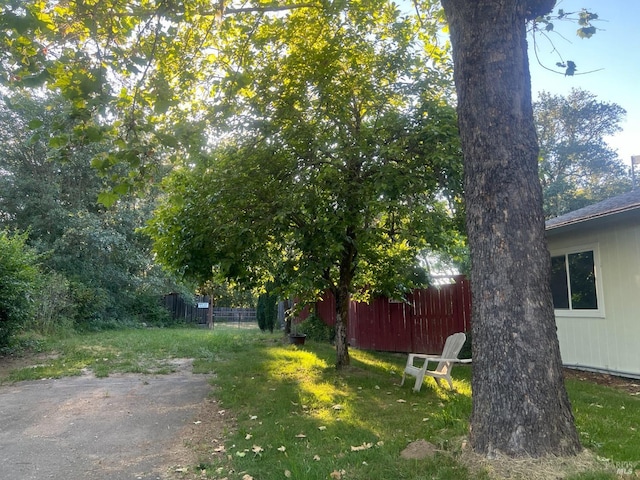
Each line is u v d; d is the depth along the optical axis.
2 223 20.17
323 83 7.91
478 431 3.81
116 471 4.05
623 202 8.45
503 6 4.07
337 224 7.36
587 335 9.00
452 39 4.38
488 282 3.88
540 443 3.57
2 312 11.09
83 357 11.02
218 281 8.62
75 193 21.97
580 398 6.36
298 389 7.07
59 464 4.24
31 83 4.95
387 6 8.18
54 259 19.19
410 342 11.97
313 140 7.99
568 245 9.60
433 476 3.54
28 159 21.25
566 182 30.64
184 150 6.58
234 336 16.12
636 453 3.90
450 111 7.66
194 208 7.91
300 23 7.93
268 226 7.70
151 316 23.69
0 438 5.05
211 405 6.44
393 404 6.05
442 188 7.53
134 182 5.36
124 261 22.14
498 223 3.89
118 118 5.69
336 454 4.18
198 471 3.99
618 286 8.32
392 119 7.74
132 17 6.00
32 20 4.57
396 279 9.30
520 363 3.69
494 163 3.96
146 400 6.81
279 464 4.00
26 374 8.89
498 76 4.03
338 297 8.93
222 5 5.85
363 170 7.77
